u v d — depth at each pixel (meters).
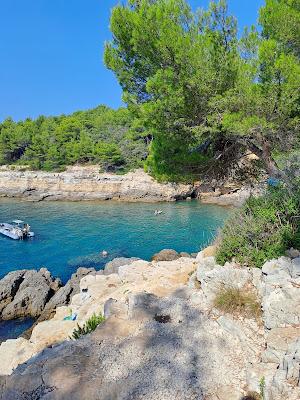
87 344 8.71
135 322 9.61
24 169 81.62
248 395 6.82
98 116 108.75
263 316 8.60
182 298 10.87
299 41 11.19
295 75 10.34
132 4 12.24
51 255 32.19
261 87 11.07
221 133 12.97
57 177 73.25
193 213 53.31
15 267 28.78
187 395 6.98
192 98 11.84
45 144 84.19
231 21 11.76
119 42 12.43
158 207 60.34
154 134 12.85
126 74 12.63
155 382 7.30
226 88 11.88
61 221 48.28
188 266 15.32
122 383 7.28
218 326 8.97
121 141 82.25
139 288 13.21
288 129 12.05
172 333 8.93
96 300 14.05
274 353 7.32
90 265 29.36
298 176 12.09
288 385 6.16
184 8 11.71
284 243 10.18
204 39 11.52
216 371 7.57
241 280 9.83
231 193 63.19
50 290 22.19
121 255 32.09
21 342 11.96
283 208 10.90
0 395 7.11
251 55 11.88
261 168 15.63
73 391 7.07
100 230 42.34
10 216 52.16
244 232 10.88
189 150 13.66
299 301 7.99
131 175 71.94
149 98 12.88
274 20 11.16
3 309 20.59
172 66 11.48
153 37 11.28
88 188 71.44
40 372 7.72
